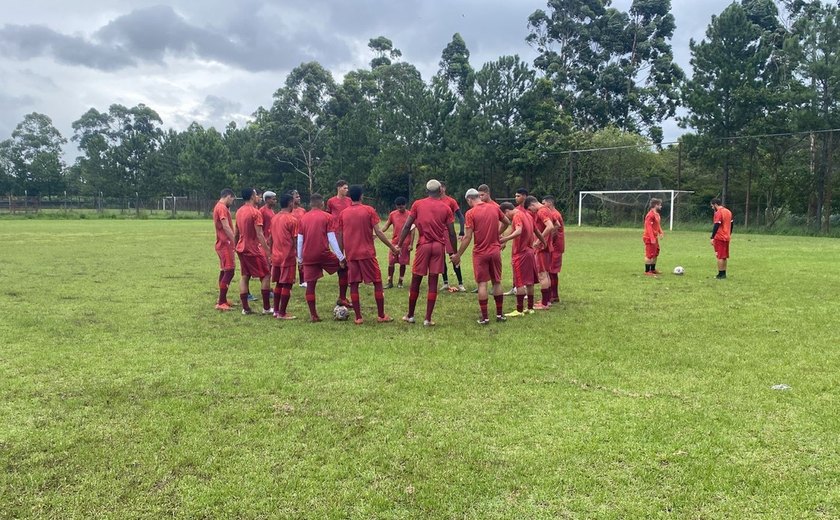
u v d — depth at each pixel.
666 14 57.38
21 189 68.31
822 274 12.16
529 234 8.02
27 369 5.29
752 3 46.84
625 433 3.84
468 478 3.27
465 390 4.72
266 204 9.98
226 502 3.03
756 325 7.13
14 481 3.22
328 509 2.96
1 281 11.16
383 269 13.79
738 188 34.66
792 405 4.31
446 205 7.41
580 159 42.56
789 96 30.52
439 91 46.31
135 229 31.91
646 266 12.41
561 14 58.91
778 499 3.01
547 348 6.08
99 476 3.29
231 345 6.27
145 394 4.63
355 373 5.19
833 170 29.86
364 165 53.22
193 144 56.75
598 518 2.87
